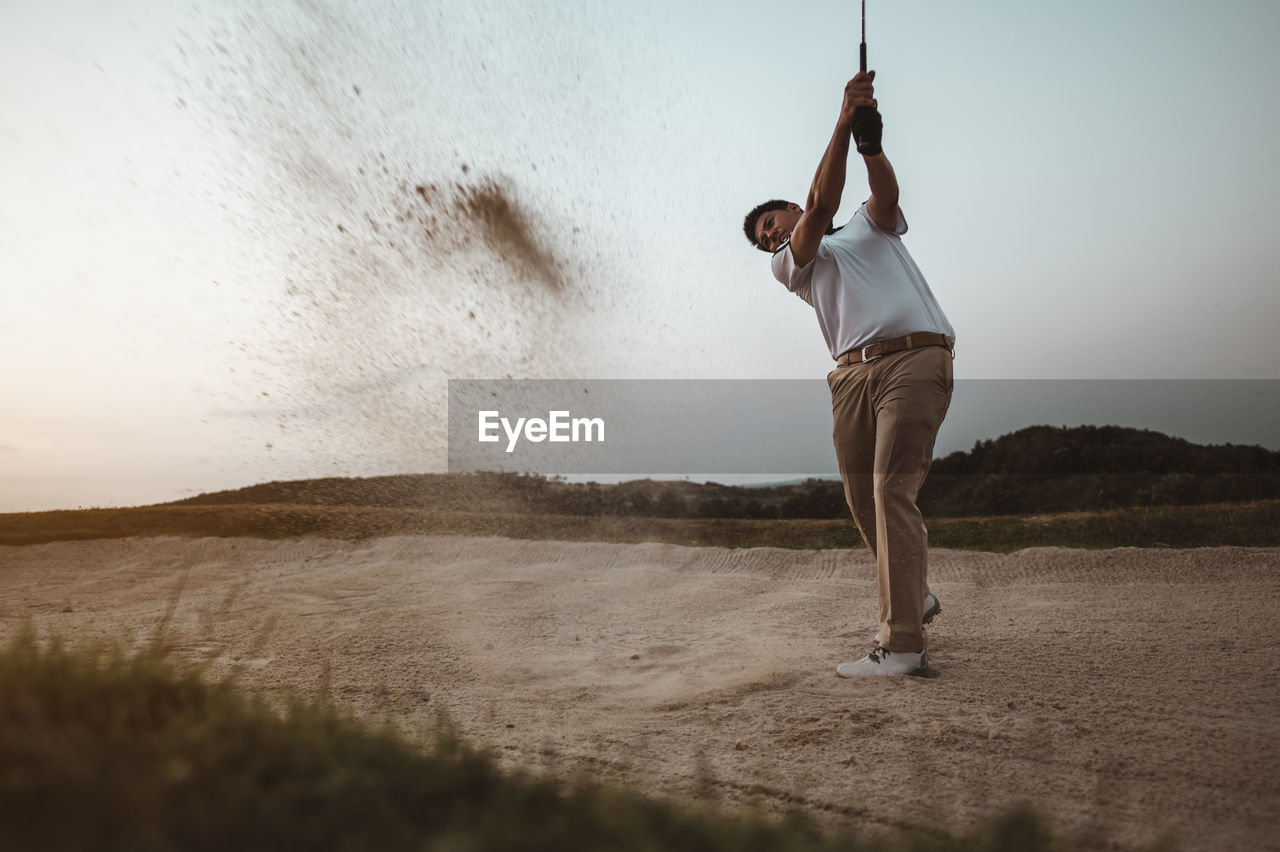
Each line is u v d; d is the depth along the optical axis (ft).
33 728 3.23
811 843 3.60
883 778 6.15
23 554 24.89
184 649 11.71
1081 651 10.82
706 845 3.29
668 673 10.40
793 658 11.02
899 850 3.77
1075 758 6.54
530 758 6.65
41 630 13.41
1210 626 12.44
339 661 10.98
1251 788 5.85
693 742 7.23
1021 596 16.08
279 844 2.80
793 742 7.14
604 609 15.87
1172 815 5.39
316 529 28.35
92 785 2.83
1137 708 7.97
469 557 23.80
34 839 2.57
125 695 3.97
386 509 32.60
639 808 3.53
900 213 10.75
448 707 8.59
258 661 10.95
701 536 27.30
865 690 9.00
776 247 12.09
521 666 10.84
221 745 3.41
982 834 3.93
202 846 2.71
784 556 22.04
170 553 24.97
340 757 3.60
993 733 7.18
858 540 25.21
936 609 11.03
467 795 3.57
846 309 10.67
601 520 30.25
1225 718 7.61
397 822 3.05
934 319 10.36
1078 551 19.31
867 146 9.42
